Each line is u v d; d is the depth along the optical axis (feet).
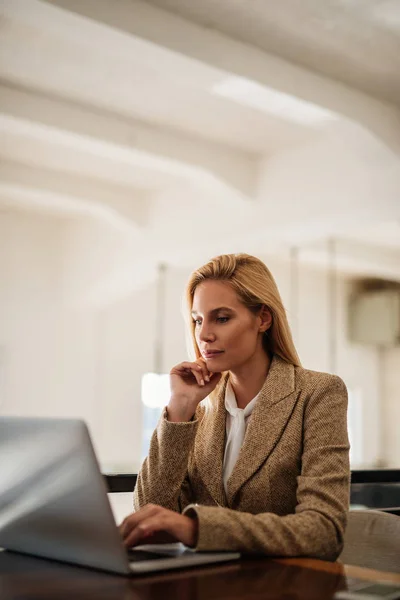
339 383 4.25
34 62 10.97
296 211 13.71
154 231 17.29
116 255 18.62
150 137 13.30
